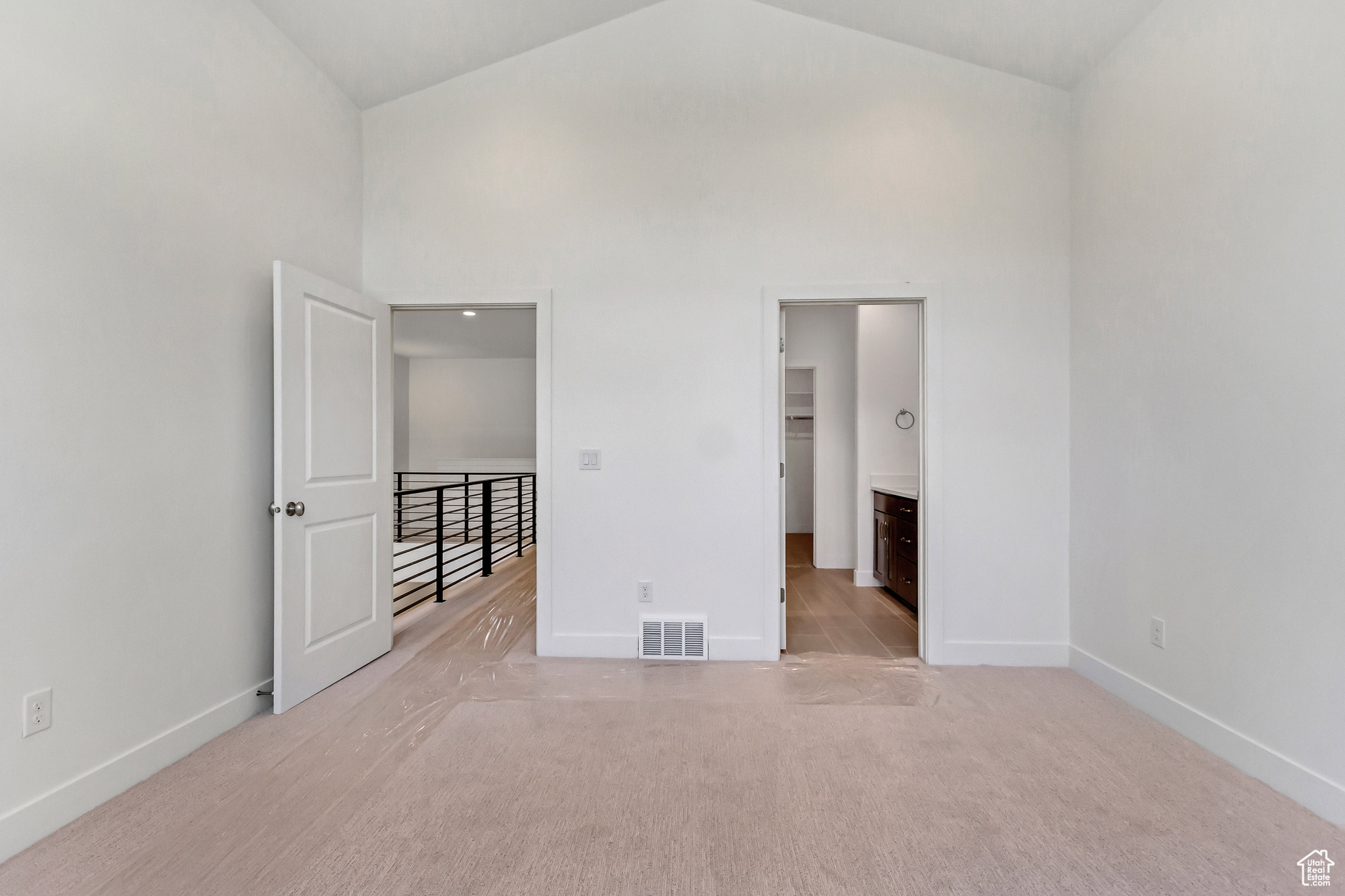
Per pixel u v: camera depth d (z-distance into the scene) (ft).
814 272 9.94
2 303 5.09
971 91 9.80
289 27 8.43
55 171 5.50
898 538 13.83
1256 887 4.73
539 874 4.91
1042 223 9.72
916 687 8.88
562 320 10.18
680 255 10.05
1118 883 4.79
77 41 5.69
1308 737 5.81
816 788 6.19
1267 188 6.23
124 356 6.17
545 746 7.07
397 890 4.73
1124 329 8.41
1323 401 5.65
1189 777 6.38
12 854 5.12
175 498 6.80
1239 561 6.57
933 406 9.76
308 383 8.34
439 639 11.09
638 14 10.13
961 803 5.90
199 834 5.42
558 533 10.18
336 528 8.98
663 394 10.07
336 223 9.71
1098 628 8.98
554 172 10.19
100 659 5.92
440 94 10.34
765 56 10.02
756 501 10.03
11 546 5.16
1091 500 9.12
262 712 8.05
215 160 7.34
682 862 5.06
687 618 10.06
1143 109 8.05
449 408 28.14
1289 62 5.98
